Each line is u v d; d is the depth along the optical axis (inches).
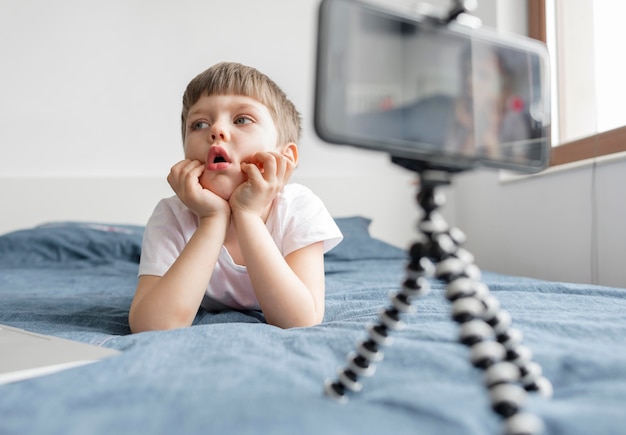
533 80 15.8
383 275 58.9
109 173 98.8
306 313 30.0
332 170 103.3
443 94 14.1
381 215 101.6
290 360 19.6
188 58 101.2
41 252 75.7
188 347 21.5
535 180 74.2
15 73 96.7
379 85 13.2
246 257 30.6
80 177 96.3
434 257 13.6
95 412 14.0
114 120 99.1
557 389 16.7
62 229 80.6
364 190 101.4
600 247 59.2
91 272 64.7
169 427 12.8
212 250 30.9
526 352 14.7
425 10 14.3
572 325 23.6
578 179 63.7
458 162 14.1
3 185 93.9
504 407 11.8
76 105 98.1
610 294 36.1
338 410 13.8
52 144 97.3
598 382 16.6
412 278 14.2
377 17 13.4
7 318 32.4
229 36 102.2
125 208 96.6
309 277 33.6
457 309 13.2
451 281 13.5
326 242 37.3
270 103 35.8
